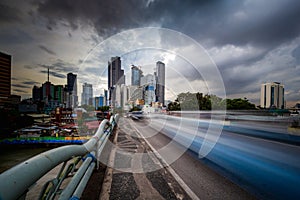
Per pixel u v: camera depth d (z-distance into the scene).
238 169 3.68
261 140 7.00
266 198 2.51
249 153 4.97
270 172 3.46
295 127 9.18
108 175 3.24
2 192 0.76
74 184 1.76
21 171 0.92
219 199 2.49
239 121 13.83
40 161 1.09
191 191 2.71
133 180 3.06
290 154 4.82
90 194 2.45
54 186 1.40
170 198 2.50
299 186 2.89
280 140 7.05
